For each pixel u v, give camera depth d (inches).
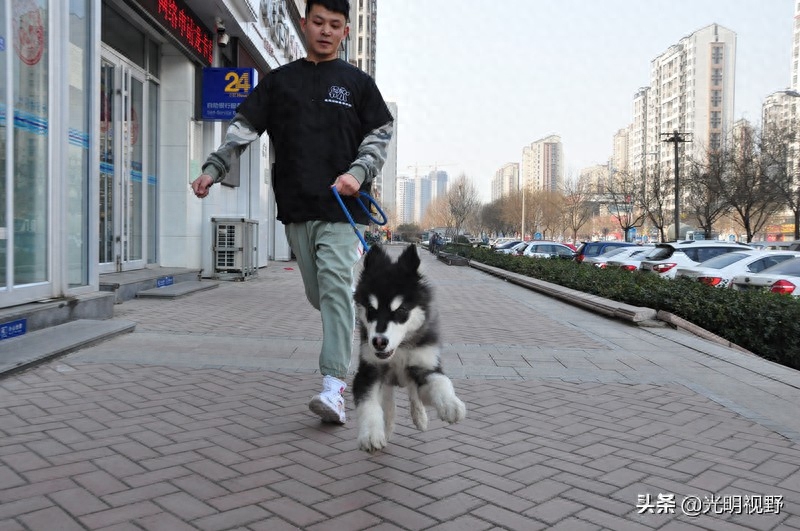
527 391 207.8
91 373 200.8
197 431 148.5
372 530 101.7
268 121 161.8
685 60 5029.5
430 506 112.1
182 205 527.8
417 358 128.7
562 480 127.3
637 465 137.9
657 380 230.7
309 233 157.2
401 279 124.5
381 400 140.4
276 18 727.1
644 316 389.1
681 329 377.1
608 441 155.1
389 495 116.3
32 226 262.2
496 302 526.3
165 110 521.3
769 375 243.8
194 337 272.7
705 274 498.3
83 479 116.2
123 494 110.5
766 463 142.2
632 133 5930.1
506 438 154.9
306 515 106.0
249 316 349.7
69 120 286.4
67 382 188.4
